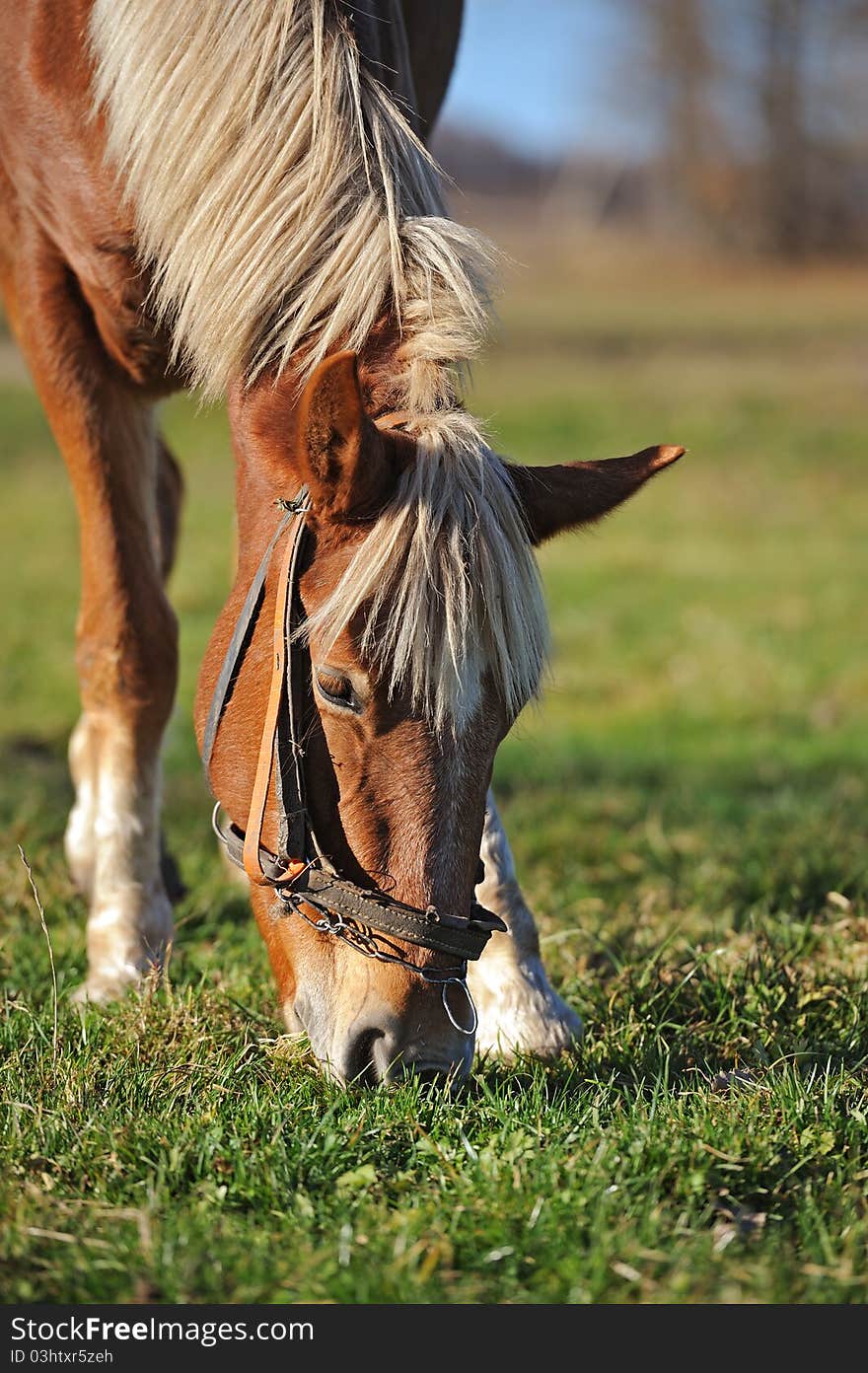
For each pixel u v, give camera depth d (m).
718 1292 2.90
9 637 13.20
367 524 3.45
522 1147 3.41
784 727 10.55
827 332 41.16
